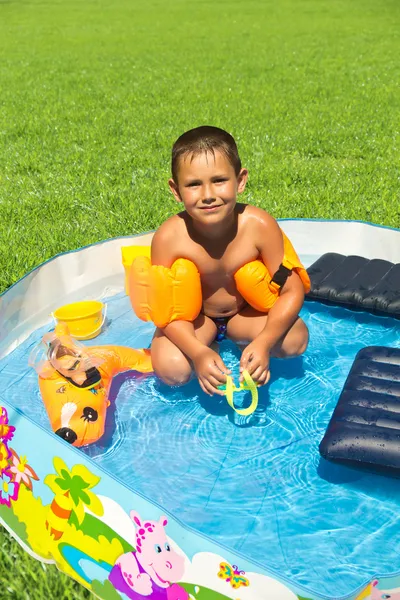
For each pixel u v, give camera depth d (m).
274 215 5.05
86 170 6.36
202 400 3.03
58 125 8.30
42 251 4.48
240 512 2.42
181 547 1.98
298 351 3.08
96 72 12.18
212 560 1.94
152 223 4.93
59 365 2.82
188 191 2.70
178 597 2.05
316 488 2.52
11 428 2.40
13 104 9.62
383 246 4.11
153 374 3.19
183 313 2.91
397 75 11.05
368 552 2.24
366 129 7.72
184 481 2.57
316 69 11.80
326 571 2.17
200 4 23.88
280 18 19.55
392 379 2.82
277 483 2.55
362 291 3.62
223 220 2.75
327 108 8.91
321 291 3.66
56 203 5.40
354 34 15.91
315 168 6.24
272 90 10.21
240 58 13.22
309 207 5.17
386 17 18.77
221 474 2.60
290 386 3.11
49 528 2.32
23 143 7.50
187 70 12.11
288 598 1.87
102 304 3.59
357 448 2.46
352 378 2.85
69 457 2.19
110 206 5.29
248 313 3.14
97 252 3.94
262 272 2.94
